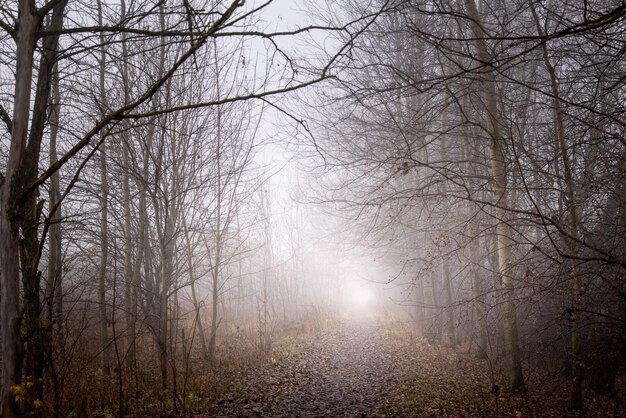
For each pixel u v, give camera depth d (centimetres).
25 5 355
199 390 865
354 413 775
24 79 346
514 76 1066
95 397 740
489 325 1148
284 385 977
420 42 934
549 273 746
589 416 711
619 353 770
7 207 335
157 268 1070
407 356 1323
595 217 707
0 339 388
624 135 708
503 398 827
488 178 823
